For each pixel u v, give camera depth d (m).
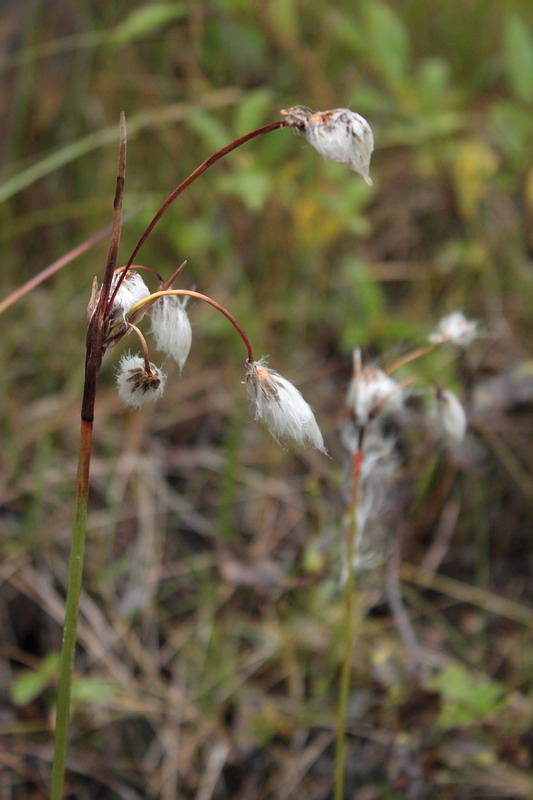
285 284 0.90
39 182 0.93
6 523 0.77
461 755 0.67
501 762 0.69
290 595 0.74
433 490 0.79
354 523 0.58
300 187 0.87
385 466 0.63
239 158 0.78
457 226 0.97
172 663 0.73
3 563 0.74
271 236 0.90
